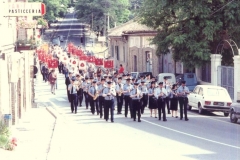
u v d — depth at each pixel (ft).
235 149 69.10
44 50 249.75
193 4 135.64
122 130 88.58
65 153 66.85
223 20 138.41
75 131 87.61
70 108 126.93
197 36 139.95
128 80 108.88
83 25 480.23
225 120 104.94
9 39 87.30
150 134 83.56
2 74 78.18
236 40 142.72
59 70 247.91
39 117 108.58
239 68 131.64
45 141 76.84
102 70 187.11
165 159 62.18
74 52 237.25
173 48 143.43
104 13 358.43
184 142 75.20
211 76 144.36
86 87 124.16
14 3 81.51
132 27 223.30
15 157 63.31
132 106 101.09
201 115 114.21
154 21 144.77
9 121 78.84
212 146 71.56
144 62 212.23
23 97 112.68
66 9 511.81
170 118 106.63
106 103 100.78
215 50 145.89
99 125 95.76
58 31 482.28
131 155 65.05
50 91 174.29
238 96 130.52
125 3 374.84
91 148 70.54
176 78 150.71
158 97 101.86
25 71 116.16
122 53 241.14
